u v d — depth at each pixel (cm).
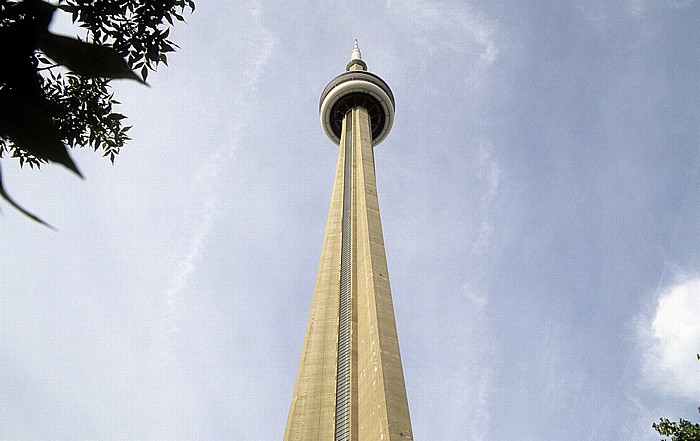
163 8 713
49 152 235
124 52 716
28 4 246
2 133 235
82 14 678
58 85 895
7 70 241
